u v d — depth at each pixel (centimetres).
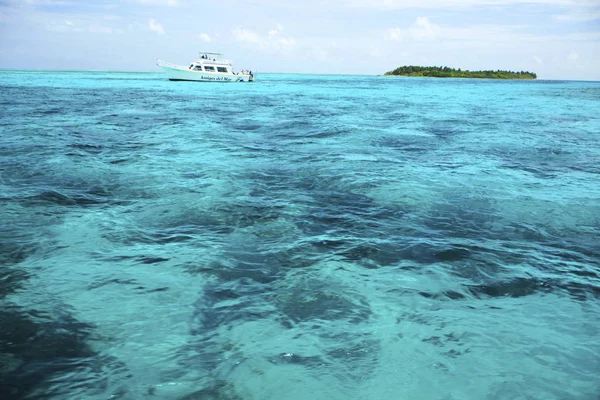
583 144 1260
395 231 557
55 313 346
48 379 271
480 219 609
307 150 1105
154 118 1741
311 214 616
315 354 302
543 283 418
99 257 456
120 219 576
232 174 832
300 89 5138
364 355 301
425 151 1121
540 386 272
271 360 295
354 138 1304
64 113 1841
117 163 899
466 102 3222
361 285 408
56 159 916
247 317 348
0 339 309
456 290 401
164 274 421
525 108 2680
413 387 271
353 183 780
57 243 491
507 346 314
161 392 262
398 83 8638
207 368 285
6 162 878
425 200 691
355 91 4844
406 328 336
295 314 355
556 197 712
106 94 3228
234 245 499
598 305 378
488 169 912
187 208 627
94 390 263
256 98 3256
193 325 336
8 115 1695
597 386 273
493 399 261
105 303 364
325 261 459
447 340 321
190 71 5594
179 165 895
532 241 532
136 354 298
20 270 420
